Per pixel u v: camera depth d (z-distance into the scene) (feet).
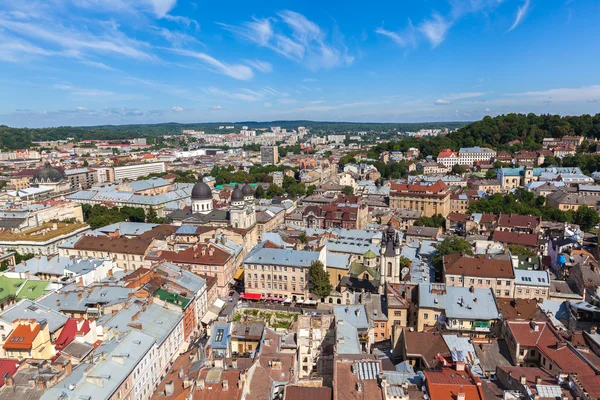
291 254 597.93
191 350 380.58
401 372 305.94
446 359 325.42
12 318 403.34
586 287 486.79
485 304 438.40
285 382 300.61
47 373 298.97
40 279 533.55
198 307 504.84
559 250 605.31
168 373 338.34
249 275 602.85
